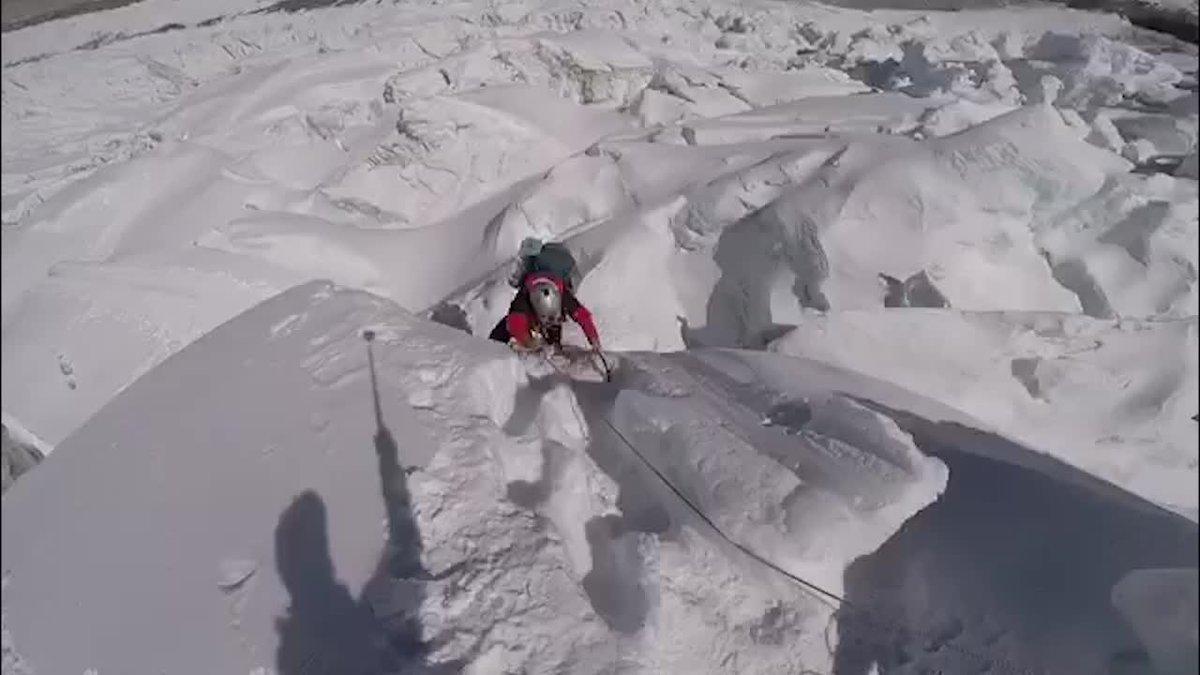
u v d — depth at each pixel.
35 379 5.70
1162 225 5.23
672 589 4.04
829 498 4.13
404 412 4.73
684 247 6.59
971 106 7.01
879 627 3.91
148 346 5.94
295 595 3.90
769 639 3.89
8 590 4.20
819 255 5.76
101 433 4.98
